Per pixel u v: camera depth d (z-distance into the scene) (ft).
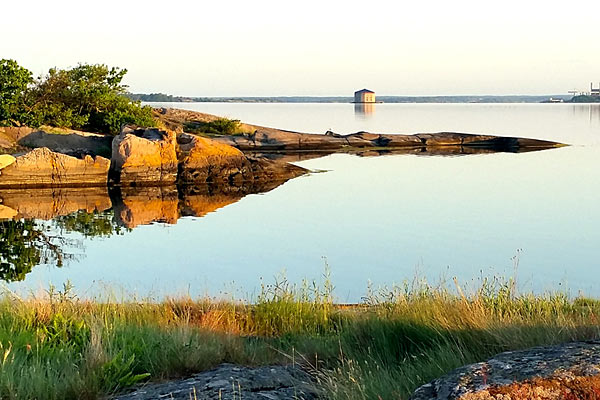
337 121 452.35
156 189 132.67
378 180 140.77
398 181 138.82
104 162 133.39
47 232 85.92
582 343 16.29
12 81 162.91
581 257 68.80
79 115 186.60
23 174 127.54
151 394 20.59
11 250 73.46
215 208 108.37
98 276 60.49
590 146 230.27
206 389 20.81
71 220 96.12
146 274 61.62
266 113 652.48
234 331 32.19
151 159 136.26
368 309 36.32
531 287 55.26
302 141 218.38
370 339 27.63
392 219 94.32
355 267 64.64
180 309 36.76
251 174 143.02
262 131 224.12
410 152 211.00
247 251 73.51
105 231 87.35
